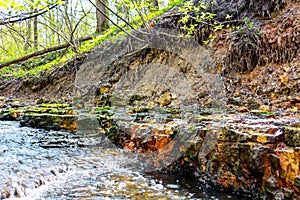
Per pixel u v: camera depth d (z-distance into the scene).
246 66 5.39
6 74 12.71
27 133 4.81
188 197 2.38
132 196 2.40
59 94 9.27
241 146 2.41
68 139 4.41
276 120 2.99
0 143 4.04
